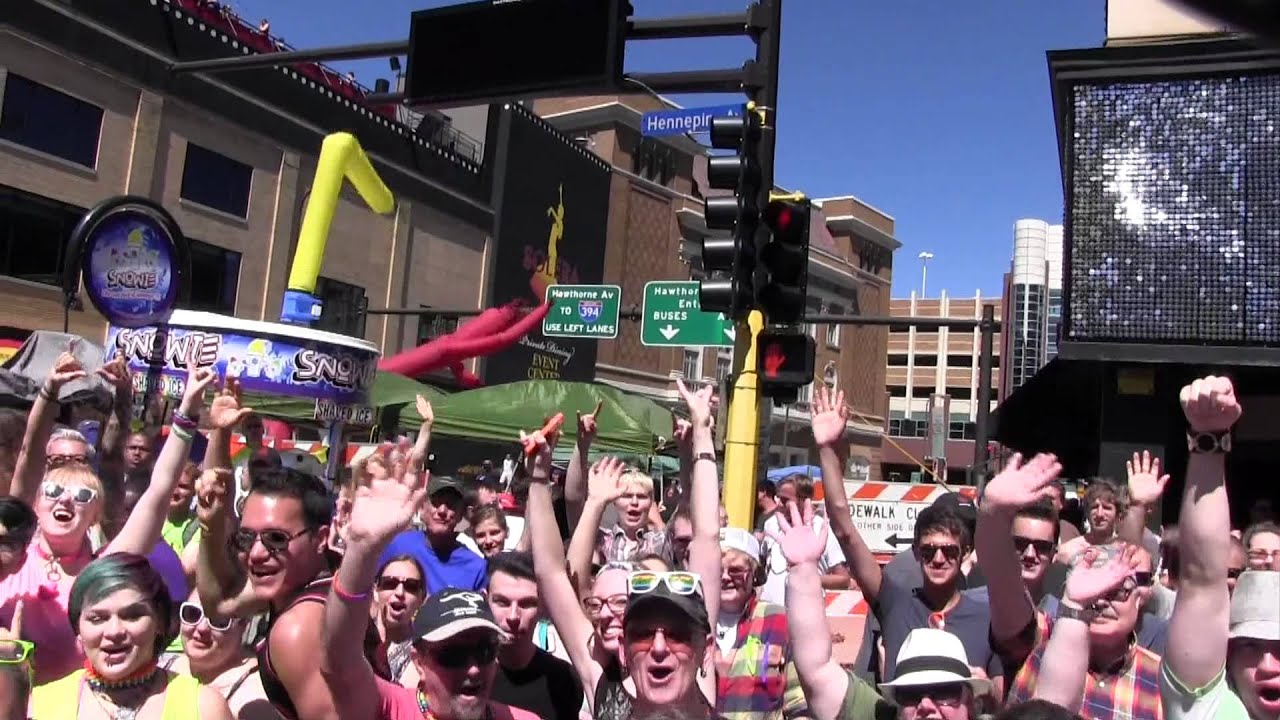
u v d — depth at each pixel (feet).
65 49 64.23
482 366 95.86
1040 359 258.16
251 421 19.65
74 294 25.55
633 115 120.98
